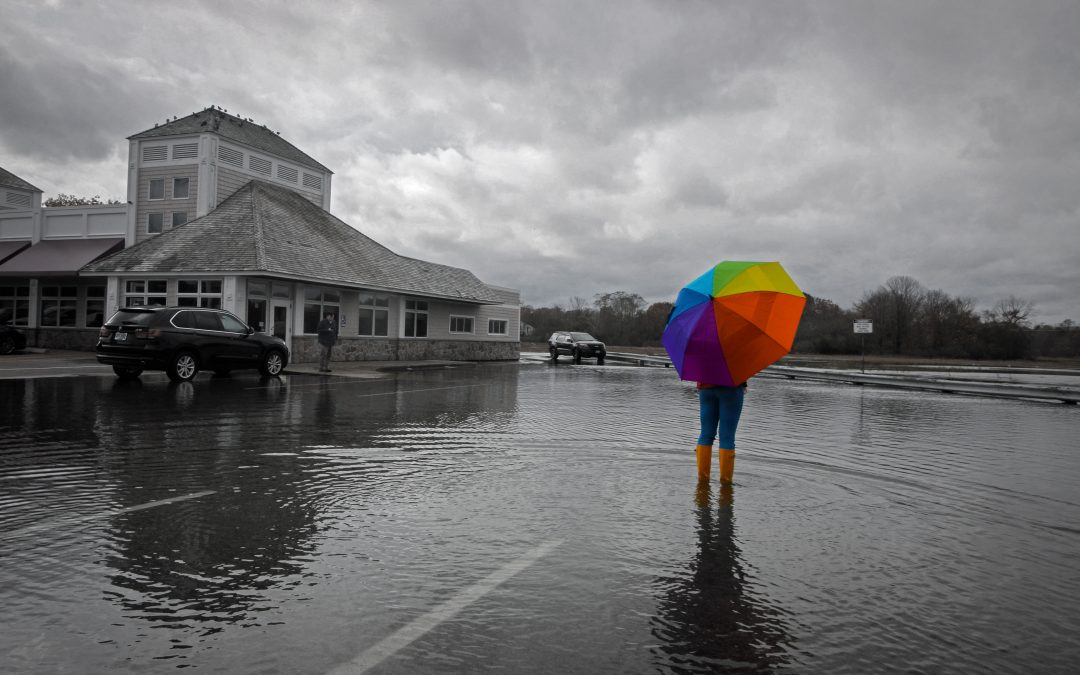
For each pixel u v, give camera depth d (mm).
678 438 9586
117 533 4691
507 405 13617
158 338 15852
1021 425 12586
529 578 3973
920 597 3797
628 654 3064
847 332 75938
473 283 38375
